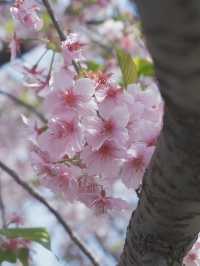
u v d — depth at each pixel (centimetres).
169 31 35
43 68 73
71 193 69
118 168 64
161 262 54
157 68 39
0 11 159
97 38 146
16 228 76
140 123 64
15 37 77
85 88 65
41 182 69
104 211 69
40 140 66
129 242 56
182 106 40
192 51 36
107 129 64
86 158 64
